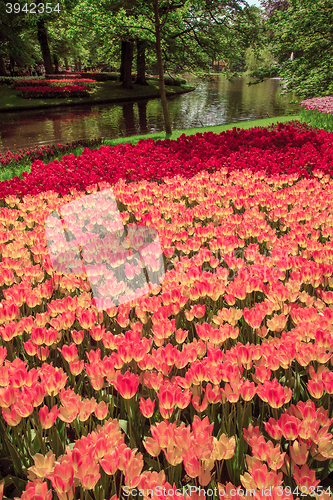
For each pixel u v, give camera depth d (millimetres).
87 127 18375
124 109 25312
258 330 2127
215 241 3309
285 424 1398
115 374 1787
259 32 17812
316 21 13695
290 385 1953
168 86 38594
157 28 13102
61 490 1216
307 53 14711
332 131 11258
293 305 2455
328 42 13992
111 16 14383
